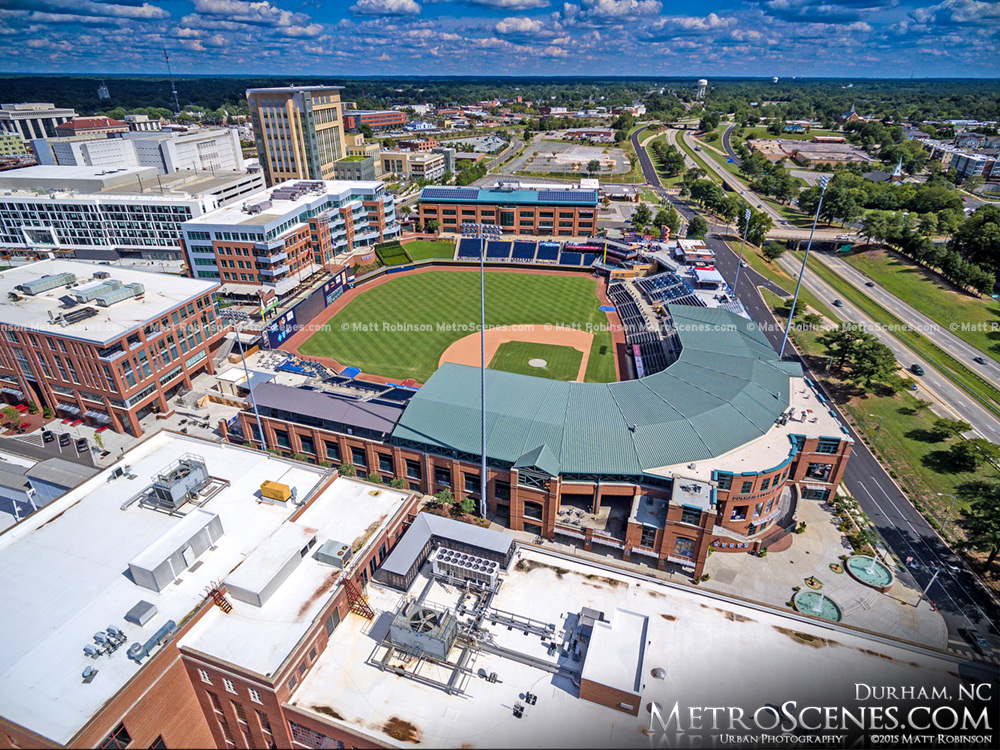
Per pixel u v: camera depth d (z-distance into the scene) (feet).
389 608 165.17
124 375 302.04
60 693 130.62
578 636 156.66
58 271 385.50
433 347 417.69
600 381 375.25
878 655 150.61
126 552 168.14
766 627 158.20
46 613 149.07
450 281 552.41
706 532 211.61
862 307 510.58
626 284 537.65
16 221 555.69
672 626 157.89
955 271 528.22
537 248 608.60
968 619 212.64
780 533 250.57
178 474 185.57
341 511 192.34
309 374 339.98
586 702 140.36
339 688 143.13
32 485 257.55
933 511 269.03
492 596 167.53
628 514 245.45
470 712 137.80
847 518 257.96
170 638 141.79
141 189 595.47
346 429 274.36
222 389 347.77
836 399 365.81
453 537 181.57
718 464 236.84
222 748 163.73
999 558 242.17
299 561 167.53
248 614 151.33
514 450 241.55
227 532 177.99
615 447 242.17
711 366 305.53
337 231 564.71
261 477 203.00
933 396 371.76
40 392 335.06
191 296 347.15
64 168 637.71
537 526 246.06
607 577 175.11
